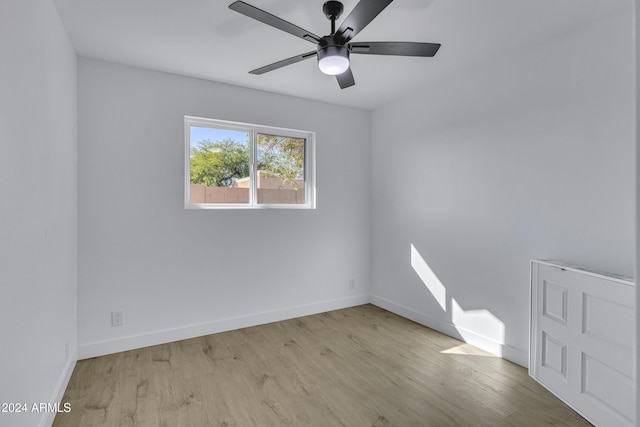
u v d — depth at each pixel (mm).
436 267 3129
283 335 3006
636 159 516
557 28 2092
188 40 2270
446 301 3031
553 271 2078
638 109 514
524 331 2400
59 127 1943
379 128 3844
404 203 3500
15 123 1304
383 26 2080
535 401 1996
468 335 2828
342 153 3779
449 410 1908
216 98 3027
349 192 3834
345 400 2006
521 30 2121
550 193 2236
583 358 1855
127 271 2662
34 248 1503
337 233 3756
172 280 2848
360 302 3932
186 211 2904
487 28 2102
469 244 2814
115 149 2607
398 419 1829
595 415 1766
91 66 2525
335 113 3727
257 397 2037
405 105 3475
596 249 1997
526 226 2383
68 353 2184
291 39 2266
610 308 1713
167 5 1868
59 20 1959
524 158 2393
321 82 3059
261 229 3285
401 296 3549
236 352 2650
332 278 3729
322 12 1940
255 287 3254
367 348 2736
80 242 2482
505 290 2531
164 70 2764
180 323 2887
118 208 2623
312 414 1875
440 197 3084
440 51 2420
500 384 2182
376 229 3896
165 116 2807
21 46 1369
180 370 2355
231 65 2676
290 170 3551
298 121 3479
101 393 2064
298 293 3506
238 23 2062
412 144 3395
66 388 2109
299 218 3508
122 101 2635
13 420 1265
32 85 1492
